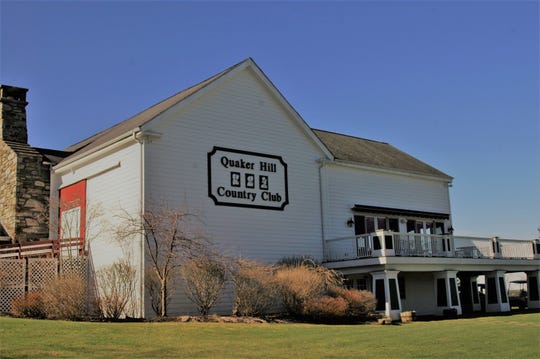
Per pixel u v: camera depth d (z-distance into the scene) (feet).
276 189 76.54
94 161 73.51
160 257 63.16
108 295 61.87
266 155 76.23
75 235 75.20
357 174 87.92
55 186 81.56
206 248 64.34
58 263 68.33
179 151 67.72
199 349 39.93
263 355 38.47
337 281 70.33
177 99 73.46
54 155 84.69
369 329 55.16
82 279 64.13
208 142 70.54
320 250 80.23
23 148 82.43
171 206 65.82
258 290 63.21
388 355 40.06
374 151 101.81
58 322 50.65
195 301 63.10
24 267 66.03
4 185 82.28
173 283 63.31
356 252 76.69
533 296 94.73
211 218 69.05
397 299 71.92
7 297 64.54
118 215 67.67
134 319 57.88
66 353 36.24
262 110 77.00
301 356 38.58
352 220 85.15
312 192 80.94
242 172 73.20
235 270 63.77
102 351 37.60
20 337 41.37
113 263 64.23
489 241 89.86
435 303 90.68
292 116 79.82
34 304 58.44
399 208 93.25
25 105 87.76
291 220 77.46
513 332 54.29
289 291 63.72
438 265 79.15
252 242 72.49
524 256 94.27
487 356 40.19
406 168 96.07
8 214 80.02
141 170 64.64
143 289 62.34
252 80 76.59
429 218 97.35
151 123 65.51
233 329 50.78
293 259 74.49
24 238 77.71
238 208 71.87
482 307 99.50
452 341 47.44
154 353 37.68
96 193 72.43
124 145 67.92
